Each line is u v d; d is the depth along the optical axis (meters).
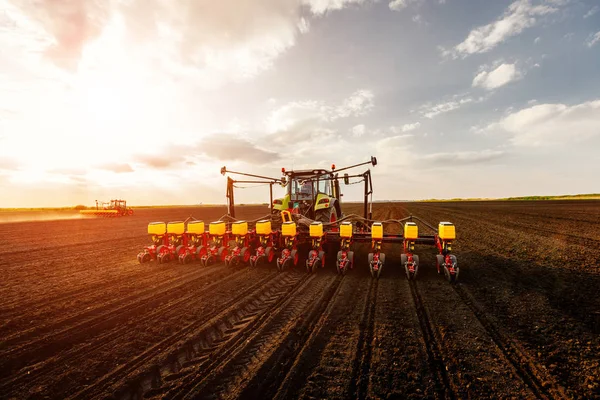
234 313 4.46
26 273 7.22
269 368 2.95
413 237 6.35
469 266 7.16
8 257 9.47
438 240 6.58
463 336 3.55
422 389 2.57
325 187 9.95
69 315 4.49
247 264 7.85
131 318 4.34
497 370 2.84
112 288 5.84
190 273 6.98
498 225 15.92
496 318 4.07
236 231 7.55
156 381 2.80
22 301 5.15
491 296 5.02
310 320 4.11
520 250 8.92
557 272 6.36
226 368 2.98
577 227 14.35
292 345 3.41
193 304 4.88
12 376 2.94
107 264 8.15
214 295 5.32
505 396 2.47
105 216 36.31
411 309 4.47
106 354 3.33
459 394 2.50
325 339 3.53
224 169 9.50
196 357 3.22
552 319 4.00
